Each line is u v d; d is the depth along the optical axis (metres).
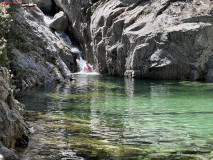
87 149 5.21
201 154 5.00
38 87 13.34
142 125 6.99
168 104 9.64
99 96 11.20
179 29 16.58
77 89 13.01
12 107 5.78
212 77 16.55
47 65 15.13
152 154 4.99
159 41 17.28
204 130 6.57
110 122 7.26
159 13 18.22
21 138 5.41
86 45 23.77
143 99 10.60
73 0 24.00
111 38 20.19
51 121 7.22
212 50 16.75
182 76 17.12
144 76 17.92
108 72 20.69
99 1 22.75
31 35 15.30
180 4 17.75
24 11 16.28
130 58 18.52
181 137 6.03
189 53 16.75
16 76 13.02
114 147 5.34
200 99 10.52
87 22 23.20
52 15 27.61
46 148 5.21
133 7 20.25
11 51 13.32
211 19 16.61
